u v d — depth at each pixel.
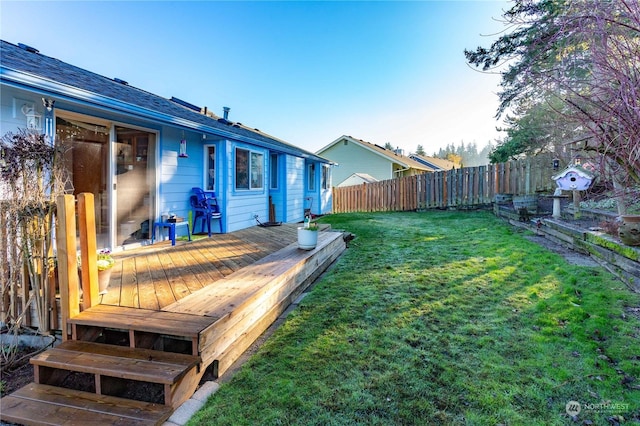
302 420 1.90
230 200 7.22
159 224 5.73
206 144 7.07
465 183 12.48
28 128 3.59
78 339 2.54
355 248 6.61
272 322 3.35
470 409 1.96
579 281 3.90
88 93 3.85
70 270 2.58
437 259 5.34
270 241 6.05
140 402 2.10
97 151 4.89
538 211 8.37
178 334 2.27
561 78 2.73
